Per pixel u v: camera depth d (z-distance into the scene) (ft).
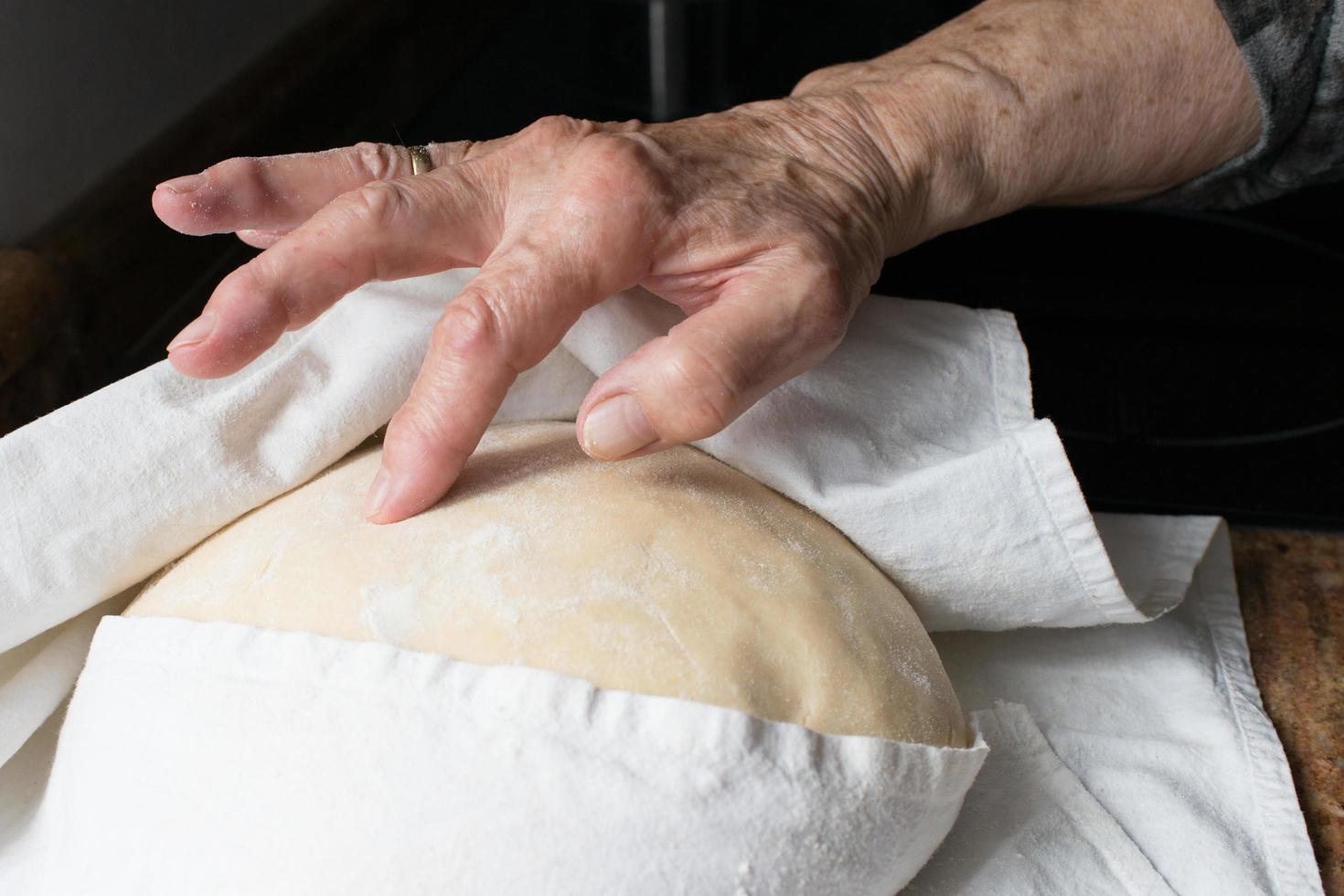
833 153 2.04
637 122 2.02
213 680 1.44
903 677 1.60
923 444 1.93
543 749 1.35
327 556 1.56
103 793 1.48
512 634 1.45
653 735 1.35
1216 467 2.74
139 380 1.74
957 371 2.02
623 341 1.88
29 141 3.17
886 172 2.10
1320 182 2.49
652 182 1.76
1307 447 2.76
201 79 3.76
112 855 1.44
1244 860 1.79
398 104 4.12
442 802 1.35
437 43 4.34
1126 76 2.27
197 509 1.71
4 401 2.88
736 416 1.66
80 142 3.33
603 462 1.74
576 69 4.28
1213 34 2.25
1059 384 2.95
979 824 1.79
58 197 3.27
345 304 1.90
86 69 3.32
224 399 1.73
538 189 1.78
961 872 1.73
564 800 1.34
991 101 2.21
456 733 1.35
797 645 1.53
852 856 1.46
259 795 1.39
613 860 1.35
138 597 1.72
